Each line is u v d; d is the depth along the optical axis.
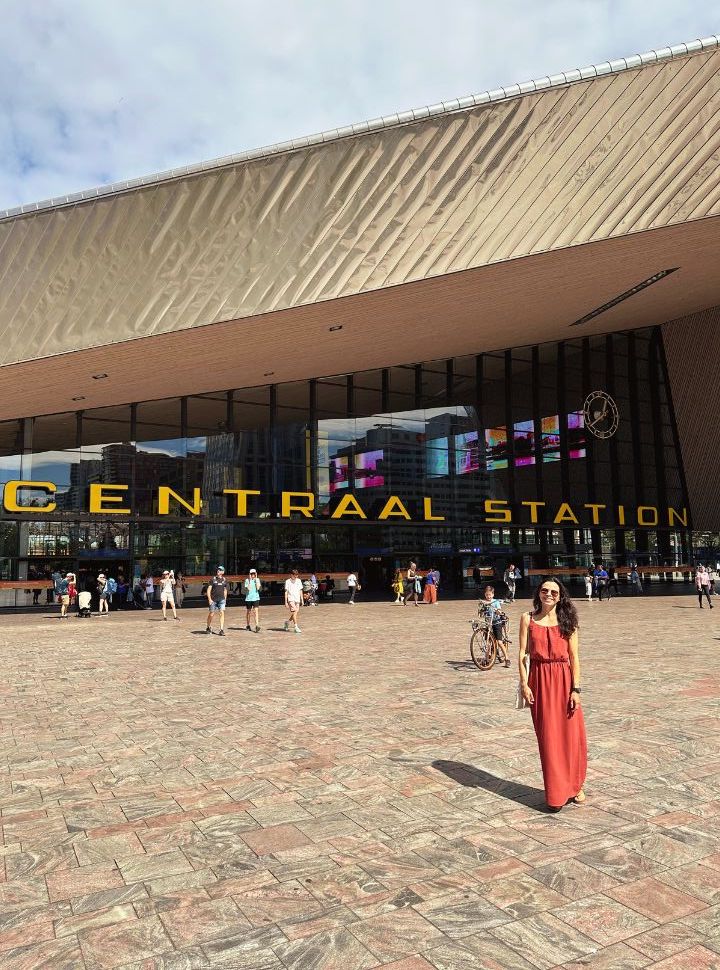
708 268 24.34
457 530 34.12
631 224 17.80
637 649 12.80
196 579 28.97
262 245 17.89
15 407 25.67
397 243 18.17
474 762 5.71
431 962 2.94
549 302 25.89
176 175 16.80
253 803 4.86
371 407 33.12
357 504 31.25
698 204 17.31
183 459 29.61
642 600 28.58
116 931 3.22
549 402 38.03
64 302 18.20
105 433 28.67
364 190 17.50
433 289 20.02
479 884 3.61
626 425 39.59
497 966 2.90
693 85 16.36
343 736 6.61
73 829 4.46
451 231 18.08
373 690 8.95
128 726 7.22
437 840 4.18
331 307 19.72
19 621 21.58
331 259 18.23
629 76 16.39
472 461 35.00
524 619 4.82
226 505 29.84
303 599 27.56
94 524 27.97
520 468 36.41
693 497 40.91
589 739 6.34
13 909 3.44
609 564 38.31
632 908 3.35
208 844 4.18
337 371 31.11
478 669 10.68
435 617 21.08
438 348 30.95
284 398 31.59
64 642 15.64
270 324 20.30
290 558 30.61
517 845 4.08
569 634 4.68
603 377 39.34
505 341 33.28
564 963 2.91
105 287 18.08
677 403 40.34
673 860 3.86
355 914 3.33
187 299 18.47
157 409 29.56
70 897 3.55
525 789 5.05
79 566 27.70
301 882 3.67
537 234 18.12
